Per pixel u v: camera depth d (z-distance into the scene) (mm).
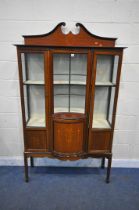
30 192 1893
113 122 1836
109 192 1915
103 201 1797
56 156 1878
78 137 1810
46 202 1771
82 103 1975
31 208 1701
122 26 1885
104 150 1927
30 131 1843
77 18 1865
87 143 1881
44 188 1952
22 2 1819
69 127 1752
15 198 1812
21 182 2039
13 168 2291
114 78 1909
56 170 2266
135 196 1867
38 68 1858
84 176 2162
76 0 1815
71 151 1843
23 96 1761
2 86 2064
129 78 2029
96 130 1839
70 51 1595
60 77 1867
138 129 2219
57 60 1794
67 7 1835
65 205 1742
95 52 1597
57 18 1866
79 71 1846
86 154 1912
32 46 1577
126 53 1955
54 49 1587
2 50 1949
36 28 1896
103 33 1909
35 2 1820
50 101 1737
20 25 1884
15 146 2291
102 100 2020
